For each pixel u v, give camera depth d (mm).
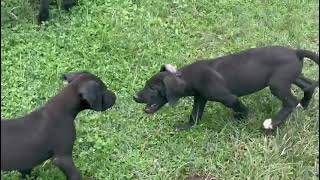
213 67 2273
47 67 2602
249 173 2139
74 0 2922
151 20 2883
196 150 2270
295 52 2268
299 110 2393
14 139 1953
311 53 2246
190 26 2887
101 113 2398
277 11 2994
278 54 2250
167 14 2947
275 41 2822
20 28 2795
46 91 2490
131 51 2709
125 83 2553
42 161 2025
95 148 2246
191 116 2361
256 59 2258
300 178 2141
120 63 2658
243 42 2807
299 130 2305
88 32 2779
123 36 2768
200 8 3004
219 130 2354
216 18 2949
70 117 2037
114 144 2270
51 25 2820
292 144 2258
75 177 2055
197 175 2191
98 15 2896
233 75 2254
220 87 2250
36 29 2805
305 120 2361
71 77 2080
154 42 2779
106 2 2967
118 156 2229
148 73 2613
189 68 2295
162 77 2250
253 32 2871
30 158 1981
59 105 2021
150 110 2297
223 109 2443
